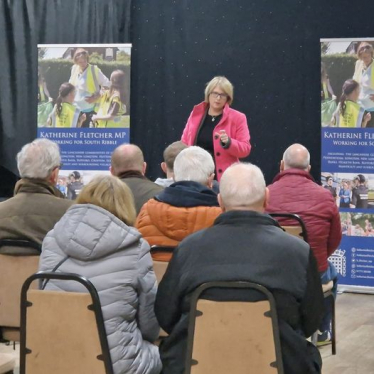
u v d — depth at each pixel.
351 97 5.58
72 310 2.47
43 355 2.53
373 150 5.55
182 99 6.54
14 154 6.41
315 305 2.40
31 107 6.39
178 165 3.35
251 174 2.49
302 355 2.37
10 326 3.15
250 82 6.36
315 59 6.17
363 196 5.61
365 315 5.10
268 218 2.44
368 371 3.97
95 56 6.12
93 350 2.49
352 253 5.68
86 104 6.16
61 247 2.57
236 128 5.41
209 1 6.38
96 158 6.18
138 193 3.66
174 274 2.43
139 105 6.64
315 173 6.28
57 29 6.42
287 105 6.29
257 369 2.34
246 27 6.31
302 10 6.16
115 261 2.55
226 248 2.38
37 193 3.17
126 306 2.57
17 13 6.32
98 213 2.57
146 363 2.64
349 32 6.05
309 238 4.07
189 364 2.37
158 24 6.53
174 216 3.07
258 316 2.31
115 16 6.53
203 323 2.35
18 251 3.08
